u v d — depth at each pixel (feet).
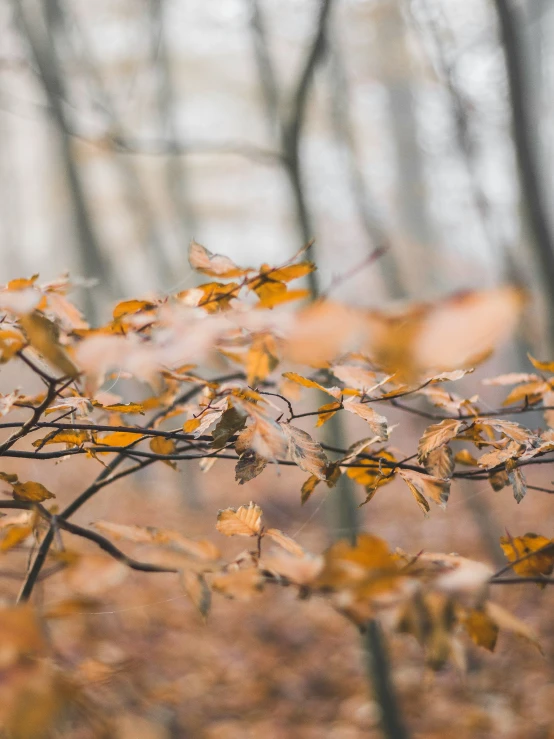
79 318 3.45
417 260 36.81
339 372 3.42
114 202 39.11
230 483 35.09
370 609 2.12
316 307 1.14
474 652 18.89
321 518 26.91
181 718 13.25
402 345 0.98
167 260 41.55
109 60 23.97
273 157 13.34
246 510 3.07
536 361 4.16
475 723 15.64
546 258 14.37
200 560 2.51
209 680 16.28
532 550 3.13
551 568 3.07
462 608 2.07
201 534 26.32
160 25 23.81
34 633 1.51
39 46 20.22
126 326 2.89
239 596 2.32
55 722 1.56
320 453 3.02
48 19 22.33
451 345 0.95
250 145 13.21
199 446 4.07
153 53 24.00
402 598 2.08
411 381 1.05
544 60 44.24
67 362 2.02
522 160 14.37
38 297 2.17
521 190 14.60
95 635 13.20
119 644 15.24
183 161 37.55
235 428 3.19
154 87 32.22
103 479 4.02
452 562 2.58
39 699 1.50
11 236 55.01
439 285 36.91
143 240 41.24
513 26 14.21
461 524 28.09
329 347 1.09
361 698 16.89
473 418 3.93
